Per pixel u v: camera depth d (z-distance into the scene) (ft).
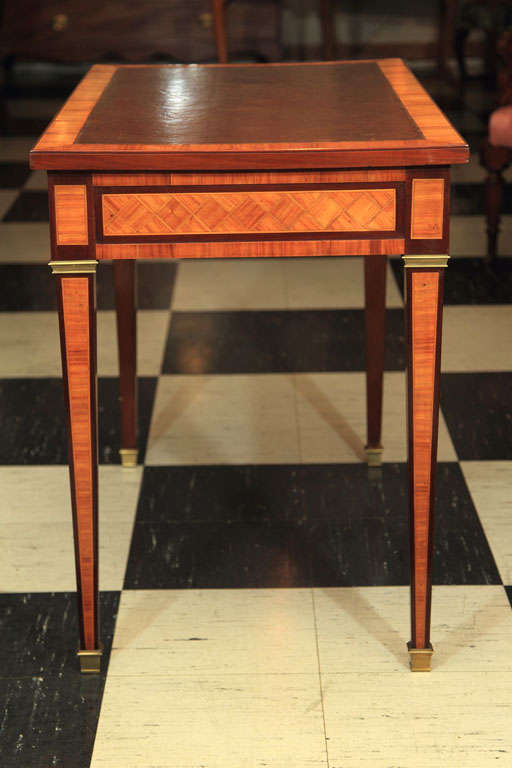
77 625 4.60
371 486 5.69
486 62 15.71
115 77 4.93
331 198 3.70
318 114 4.15
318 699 4.11
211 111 4.24
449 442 6.11
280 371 7.07
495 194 8.64
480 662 4.32
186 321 7.91
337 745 3.87
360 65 5.17
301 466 5.90
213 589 4.82
